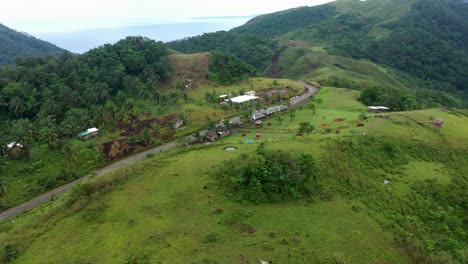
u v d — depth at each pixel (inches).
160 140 4704.7
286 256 1642.5
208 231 1860.2
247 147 3120.1
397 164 3006.9
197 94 7027.6
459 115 4571.9
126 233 1898.4
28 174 4037.9
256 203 2123.5
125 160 4192.9
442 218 2341.3
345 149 2992.1
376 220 2022.6
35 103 5792.3
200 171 2593.5
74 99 5880.9
